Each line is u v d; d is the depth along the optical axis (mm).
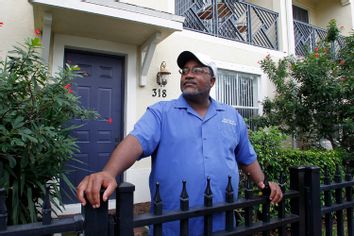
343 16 9109
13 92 2656
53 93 2770
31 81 2746
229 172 1609
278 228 1505
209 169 1536
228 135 1688
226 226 1332
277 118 5773
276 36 7301
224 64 6043
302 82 5402
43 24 3812
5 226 890
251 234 1384
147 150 1445
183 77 1709
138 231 3459
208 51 5871
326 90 4965
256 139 3740
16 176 2549
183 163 1515
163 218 1132
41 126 2459
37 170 2637
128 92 4840
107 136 4734
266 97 6285
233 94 6312
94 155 4602
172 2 5422
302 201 1604
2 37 4117
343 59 5344
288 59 6164
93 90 4699
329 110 5188
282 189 1522
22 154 2498
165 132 1555
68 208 4148
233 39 6352
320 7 9711
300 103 5480
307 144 5789
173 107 1616
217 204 1301
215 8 6117
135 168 4801
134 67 4930
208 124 1635
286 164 3812
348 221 1966
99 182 1021
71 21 3992
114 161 1250
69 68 3000
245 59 6430
